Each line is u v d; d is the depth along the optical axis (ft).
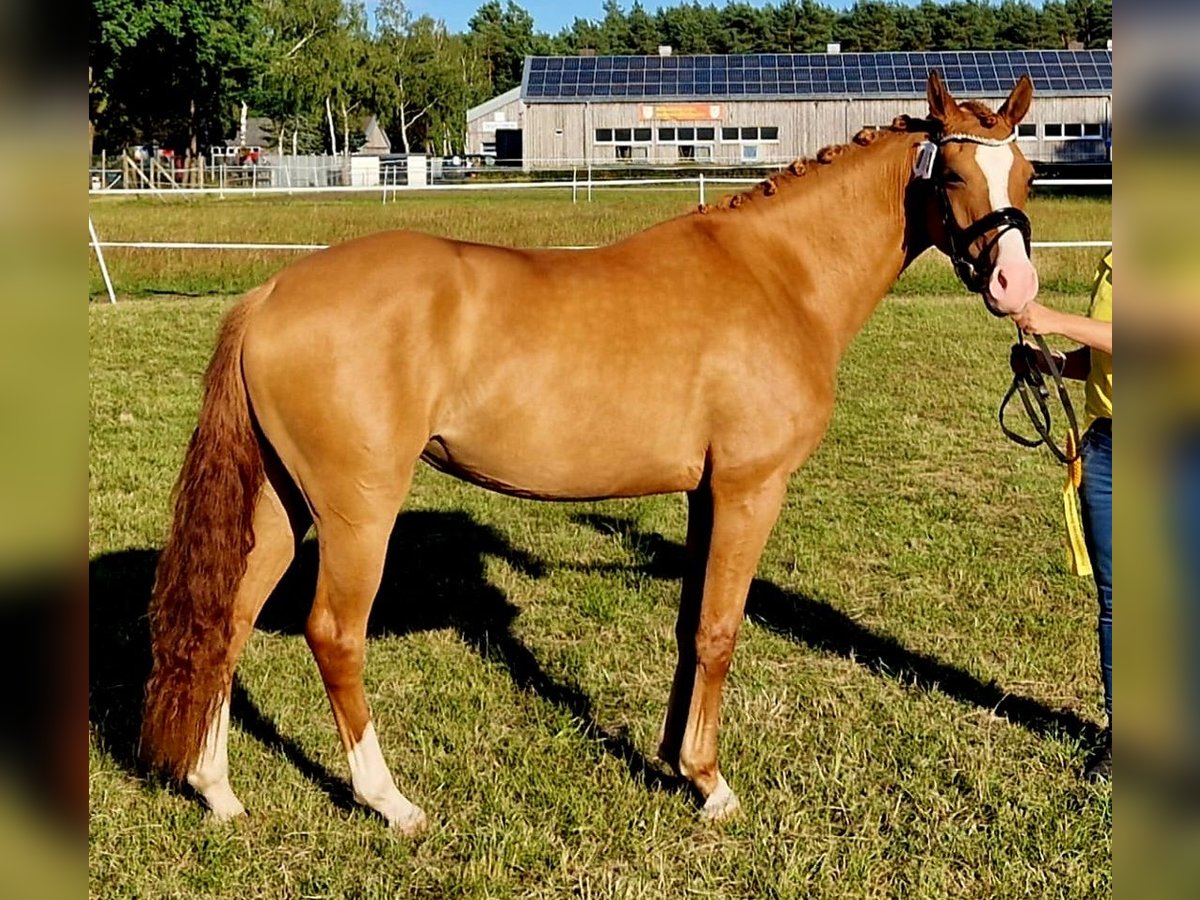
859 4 285.02
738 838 11.52
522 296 10.84
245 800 12.00
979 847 11.31
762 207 12.09
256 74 144.97
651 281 11.24
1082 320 10.91
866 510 22.36
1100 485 12.01
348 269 10.56
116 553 19.20
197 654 10.61
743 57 158.51
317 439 10.36
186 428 27.66
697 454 11.36
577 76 160.15
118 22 123.03
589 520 22.04
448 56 234.58
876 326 42.70
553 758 12.96
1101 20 269.85
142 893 10.56
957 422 29.12
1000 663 15.78
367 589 10.78
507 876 10.85
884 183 12.11
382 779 11.41
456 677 15.15
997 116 11.46
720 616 11.50
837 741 13.29
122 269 50.65
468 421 10.84
